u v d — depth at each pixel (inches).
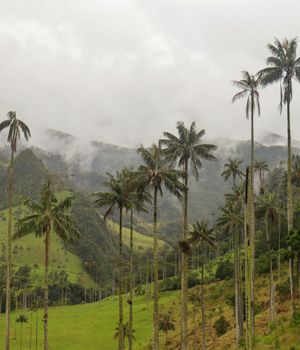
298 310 2010.3
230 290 4441.4
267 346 1756.9
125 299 6368.1
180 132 2605.8
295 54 2098.9
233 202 3149.6
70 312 6200.8
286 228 4350.4
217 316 3823.8
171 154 2561.5
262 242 4781.0
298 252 2006.6
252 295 2009.1
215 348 2827.3
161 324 3624.5
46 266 2059.5
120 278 2500.0
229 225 3063.5
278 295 3088.1
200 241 3117.6
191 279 5457.7
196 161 2591.0
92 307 6441.9
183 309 2474.2
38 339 4466.0
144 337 4180.6
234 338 2819.9
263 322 2573.8
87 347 4077.3
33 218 2068.2
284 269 3959.2
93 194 2475.4
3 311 7042.3
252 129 2162.9
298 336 1715.1
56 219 2070.6
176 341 3607.3
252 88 2171.5
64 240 2139.5
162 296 5703.7
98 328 4751.5
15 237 2068.2
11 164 2181.3
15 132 2158.0
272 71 2111.2
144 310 5108.3
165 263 7519.7
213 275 5280.5
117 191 2466.8
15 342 4421.8
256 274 4202.8
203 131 2608.3
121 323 2461.9
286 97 2101.4
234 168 3503.9
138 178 2317.9
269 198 3198.8
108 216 2679.6
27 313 6471.5
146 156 2341.3
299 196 4414.4
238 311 2869.1
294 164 3560.5
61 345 4205.2
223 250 6633.9
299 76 2084.2
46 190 2137.1
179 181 2369.6
